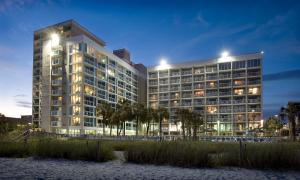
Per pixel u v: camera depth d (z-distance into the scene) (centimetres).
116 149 2442
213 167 1292
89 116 8088
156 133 10056
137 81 11569
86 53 8219
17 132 4472
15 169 1248
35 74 9050
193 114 7281
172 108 9944
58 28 9025
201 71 9738
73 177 1048
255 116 8612
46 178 1022
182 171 1195
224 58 9306
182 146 1448
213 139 4644
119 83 10112
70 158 1625
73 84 8150
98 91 8731
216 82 9412
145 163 1440
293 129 5653
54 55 8556
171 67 10169
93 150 1575
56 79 8481
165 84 10206
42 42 9125
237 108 8888
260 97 8688
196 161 1316
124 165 1385
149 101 10456
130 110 7000
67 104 8106
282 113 6072
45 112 8412
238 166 1312
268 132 8369
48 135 5156
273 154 1264
